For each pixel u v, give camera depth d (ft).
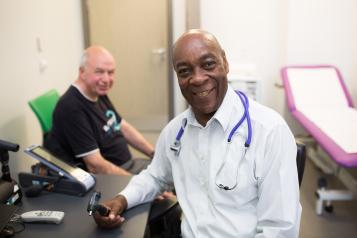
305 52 12.01
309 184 9.70
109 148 6.99
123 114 13.61
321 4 11.53
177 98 13.21
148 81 13.20
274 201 3.61
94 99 6.72
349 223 7.86
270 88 12.97
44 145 6.77
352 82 12.07
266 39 12.50
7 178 4.53
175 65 3.76
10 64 7.24
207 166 4.00
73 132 6.30
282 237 3.55
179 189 4.31
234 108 3.99
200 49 3.59
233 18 12.41
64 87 10.51
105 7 12.57
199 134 4.11
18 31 7.59
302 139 11.67
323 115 9.86
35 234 3.73
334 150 7.27
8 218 3.49
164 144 4.60
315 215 8.20
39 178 4.70
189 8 11.85
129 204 4.30
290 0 11.57
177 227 4.72
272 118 3.79
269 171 3.66
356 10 11.45
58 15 9.99
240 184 3.77
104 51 6.64
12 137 7.33
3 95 6.97
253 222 3.83
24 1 7.88
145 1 12.43
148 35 12.74
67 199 4.51
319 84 11.39
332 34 11.79
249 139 3.75
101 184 4.93
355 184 8.29
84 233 3.77
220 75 3.73
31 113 8.23
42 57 8.86
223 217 3.87
